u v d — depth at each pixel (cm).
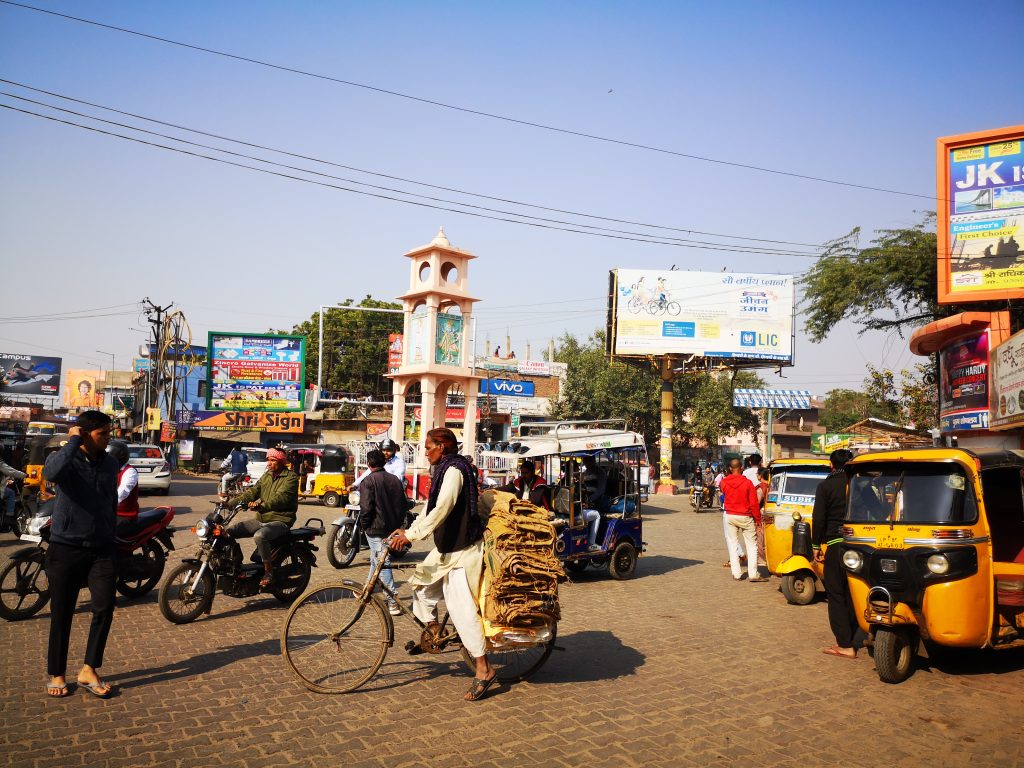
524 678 604
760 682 609
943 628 613
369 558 1282
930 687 603
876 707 551
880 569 636
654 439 5303
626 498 1210
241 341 4134
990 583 628
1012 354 1551
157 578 902
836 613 698
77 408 8544
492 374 4931
